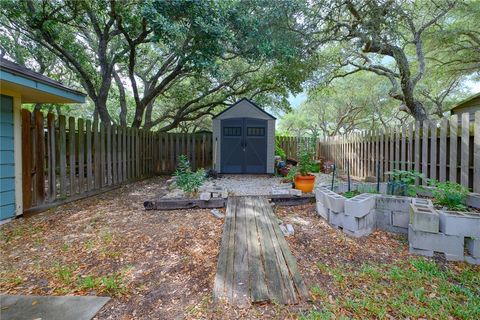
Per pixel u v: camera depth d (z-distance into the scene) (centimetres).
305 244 300
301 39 749
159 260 266
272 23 712
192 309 191
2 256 284
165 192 604
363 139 770
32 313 188
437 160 454
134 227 358
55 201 482
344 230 335
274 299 195
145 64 1239
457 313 185
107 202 511
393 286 220
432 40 853
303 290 206
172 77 959
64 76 1254
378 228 347
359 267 252
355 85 1670
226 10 675
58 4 677
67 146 517
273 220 360
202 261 262
